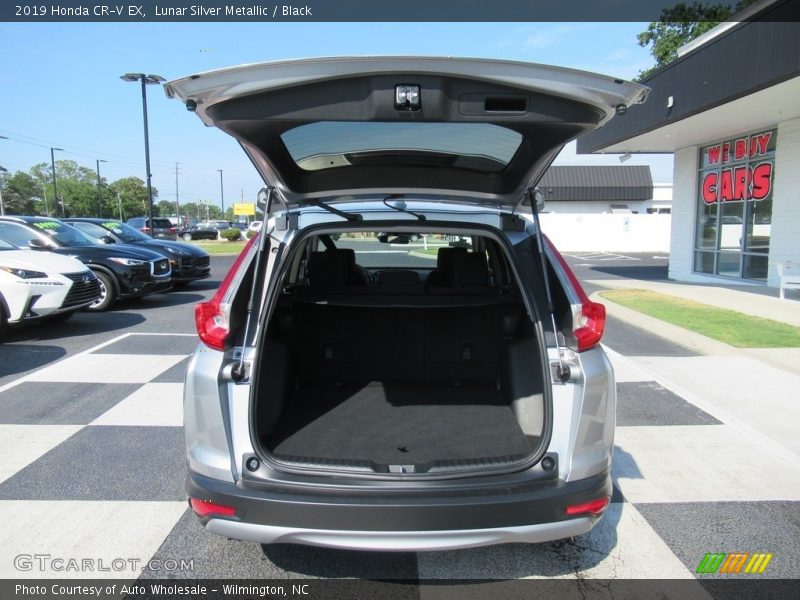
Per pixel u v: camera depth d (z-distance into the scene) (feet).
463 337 11.53
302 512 6.91
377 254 16.96
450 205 9.62
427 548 6.94
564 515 7.23
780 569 8.90
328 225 8.35
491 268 12.42
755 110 34.42
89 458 12.61
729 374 19.25
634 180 132.67
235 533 7.16
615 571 8.86
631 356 21.81
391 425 9.53
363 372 11.68
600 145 49.62
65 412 15.47
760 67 28.60
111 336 25.08
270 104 6.73
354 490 7.06
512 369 10.12
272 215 8.89
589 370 7.72
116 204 321.73
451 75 6.50
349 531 6.89
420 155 8.78
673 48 92.68
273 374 9.37
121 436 13.84
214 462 7.38
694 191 48.21
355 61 6.27
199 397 7.55
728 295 36.04
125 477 11.73
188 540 9.57
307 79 6.45
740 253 43.37
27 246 30.45
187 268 39.37
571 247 101.60
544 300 8.21
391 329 11.47
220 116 6.84
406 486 7.12
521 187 9.37
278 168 8.50
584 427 7.61
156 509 10.50
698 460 12.83
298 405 10.44
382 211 9.18
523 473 7.45
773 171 39.65
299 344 11.43
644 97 6.90
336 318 11.38
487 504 6.93
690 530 10.00
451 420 9.76
